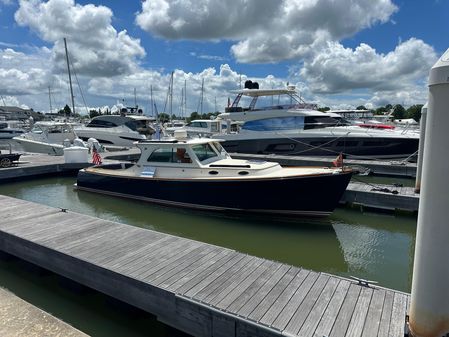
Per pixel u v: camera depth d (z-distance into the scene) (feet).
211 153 32.55
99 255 16.72
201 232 27.22
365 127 55.21
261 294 13.17
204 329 12.46
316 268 21.72
